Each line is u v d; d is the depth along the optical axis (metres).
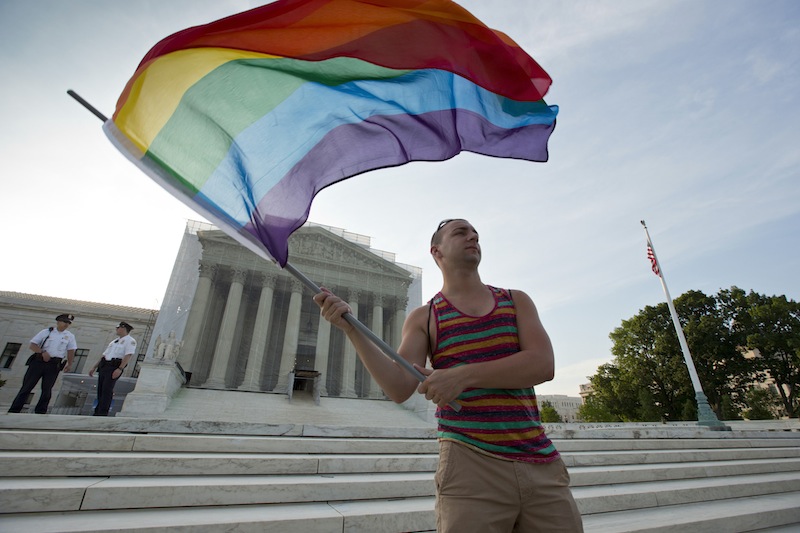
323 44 2.46
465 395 1.75
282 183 2.37
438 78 2.69
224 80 2.40
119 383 18.34
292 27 2.45
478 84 2.71
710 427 14.60
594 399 43.66
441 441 1.74
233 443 5.16
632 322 42.03
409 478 4.51
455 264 2.14
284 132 2.46
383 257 39.44
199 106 2.33
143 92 2.19
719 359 36.69
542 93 2.84
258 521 3.08
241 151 2.37
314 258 34.69
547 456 1.66
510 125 2.75
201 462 4.20
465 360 1.82
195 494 3.50
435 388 1.60
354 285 35.06
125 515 3.12
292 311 31.44
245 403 18.98
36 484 3.33
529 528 1.56
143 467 4.00
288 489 3.82
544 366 1.74
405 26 2.59
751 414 39.28
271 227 2.21
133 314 42.03
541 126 2.76
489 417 1.67
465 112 2.72
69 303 41.28
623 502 4.67
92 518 3.01
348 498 4.01
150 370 15.09
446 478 1.61
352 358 32.41
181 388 19.75
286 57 2.43
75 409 16.64
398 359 1.83
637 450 8.02
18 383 36.91
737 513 4.50
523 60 2.83
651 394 37.59
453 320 1.96
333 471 4.67
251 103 2.44
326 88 2.55
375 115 2.62
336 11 2.54
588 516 4.39
